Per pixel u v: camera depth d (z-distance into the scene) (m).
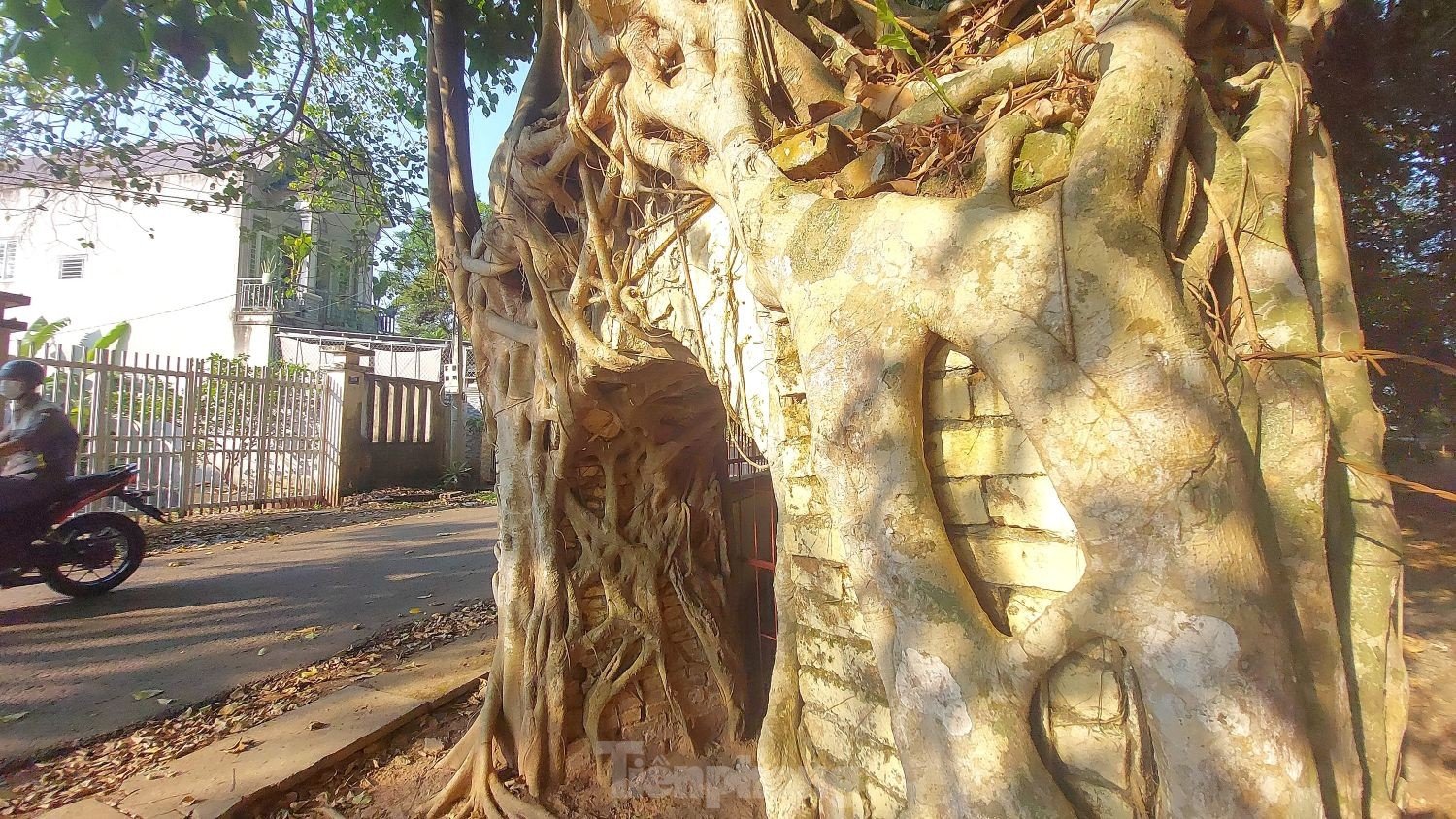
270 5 4.52
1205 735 1.18
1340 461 1.57
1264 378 1.46
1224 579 1.20
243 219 15.69
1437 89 4.25
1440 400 4.73
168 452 10.19
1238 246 1.53
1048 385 1.33
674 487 4.54
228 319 16.11
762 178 1.93
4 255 16.84
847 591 1.90
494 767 3.94
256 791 3.47
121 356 9.70
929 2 3.41
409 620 6.14
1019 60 1.71
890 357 1.55
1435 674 3.66
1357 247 4.58
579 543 4.29
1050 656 1.34
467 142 4.69
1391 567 1.56
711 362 2.50
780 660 2.12
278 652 5.31
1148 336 1.28
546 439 4.16
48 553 6.03
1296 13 2.03
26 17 3.76
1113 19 1.57
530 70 3.88
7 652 5.14
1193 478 1.23
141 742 3.92
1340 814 1.31
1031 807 1.31
